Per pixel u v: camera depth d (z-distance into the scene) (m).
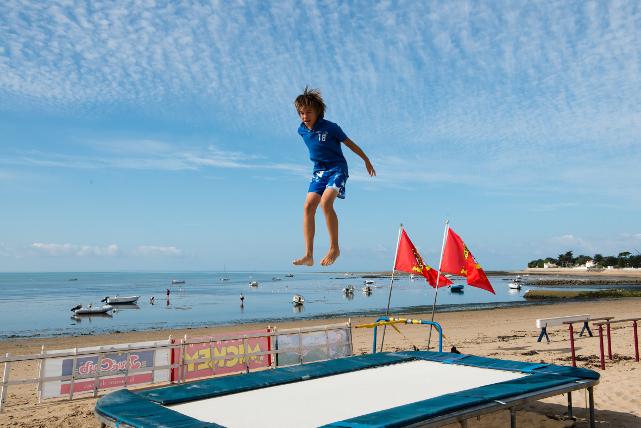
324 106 3.28
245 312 41.88
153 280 174.12
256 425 4.05
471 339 16.83
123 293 83.75
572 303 42.53
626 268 177.50
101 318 38.72
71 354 9.00
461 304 48.34
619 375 9.53
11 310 49.00
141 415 4.07
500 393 4.63
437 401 4.35
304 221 3.22
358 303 53.66
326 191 3.09
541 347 14.14
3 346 20.48
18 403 9.17
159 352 9.65
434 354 7.15
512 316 28.28
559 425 6.52
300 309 44.50
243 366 10.26
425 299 61.06
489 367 6.18
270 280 162.12
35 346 20.28
